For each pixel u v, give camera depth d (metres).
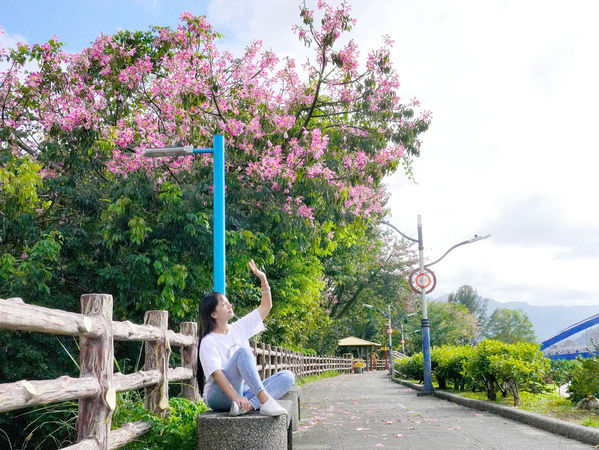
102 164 11.87
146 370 5.64
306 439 7.51
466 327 89.88
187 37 11.88
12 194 10.05
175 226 11.27
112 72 12.01
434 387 17.59
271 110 11.98
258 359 14.20
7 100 12.18
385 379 31.47
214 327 5.14
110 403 4.28
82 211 11.81
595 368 9.21
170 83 11.58
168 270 10.66
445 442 6.99
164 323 5.90
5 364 10.21
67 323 3.78
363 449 6.61
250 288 14.71
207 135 11.82
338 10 11.80
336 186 12.13
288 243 13.07
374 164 12.50
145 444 5.27
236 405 4.72
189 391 6.96
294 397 8.44
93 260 11.59
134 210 11.17
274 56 12.04
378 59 12.43
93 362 4.27
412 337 78.62
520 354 10.20
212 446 4.59
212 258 11.65
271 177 11.41
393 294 46.78
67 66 12.16
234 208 12.08
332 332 43.41
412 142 13.24
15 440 9.48
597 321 35.47
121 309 11.48
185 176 12.07
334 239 15.97
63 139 11.40
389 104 12.58
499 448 6.43
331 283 37.88
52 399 3.55
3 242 11.56
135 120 12.42
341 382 26.59
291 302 19.38
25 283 10.04
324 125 13.31
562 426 7.30
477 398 12.01
